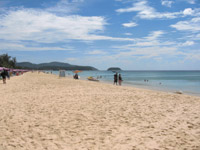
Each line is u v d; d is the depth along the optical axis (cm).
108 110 859
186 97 1259
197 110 861
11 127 620
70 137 532
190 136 532
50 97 1245
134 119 711
